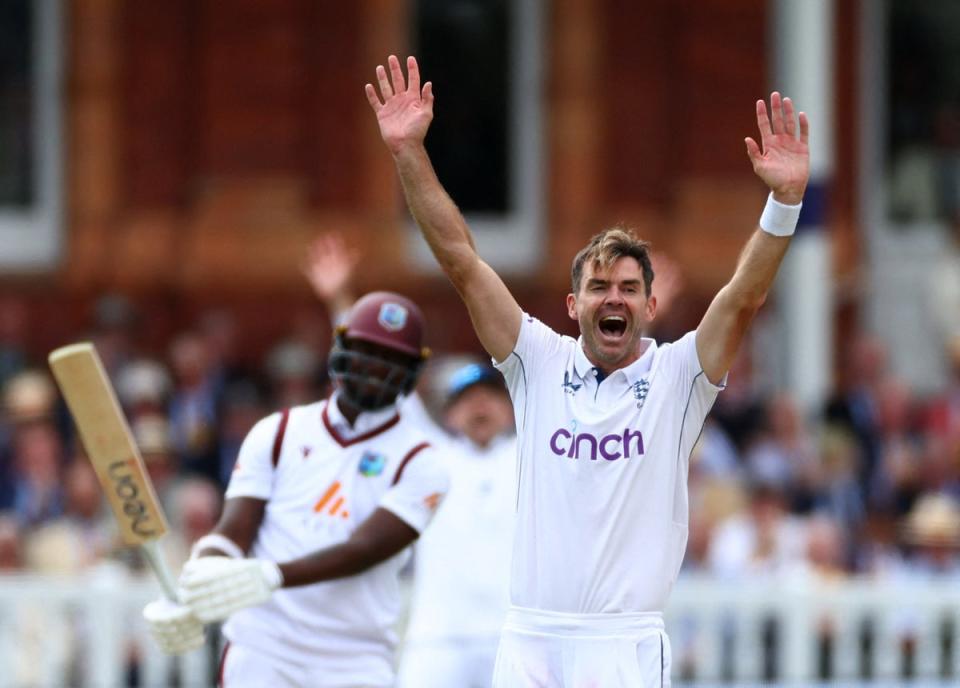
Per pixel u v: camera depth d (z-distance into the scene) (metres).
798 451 41.41
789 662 33.72
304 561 21.70
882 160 55.25
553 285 51.31
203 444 40.22
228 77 49.91
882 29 55.47
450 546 28.75
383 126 19.73
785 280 44.56
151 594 32.47
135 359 45.72
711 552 36.97
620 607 19.17
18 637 32.25
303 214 49.91
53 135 51.00
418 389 36.69
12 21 51.03
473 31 52.47
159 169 50.19
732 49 51.84
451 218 19.66
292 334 49.41
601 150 51.72
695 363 19.45
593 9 51.78
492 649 28.61
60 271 50.12
